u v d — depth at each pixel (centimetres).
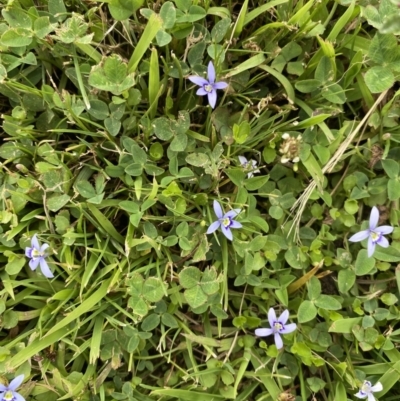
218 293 23
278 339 22
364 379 23
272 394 23
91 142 23
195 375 22
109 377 24
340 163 24
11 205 22
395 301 23
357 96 24
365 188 24
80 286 22
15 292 23
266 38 23
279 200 23
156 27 20
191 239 23
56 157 22
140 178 22
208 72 21
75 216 23
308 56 24
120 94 22
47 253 21
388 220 25
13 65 22
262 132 24
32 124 23
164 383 23
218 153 22
